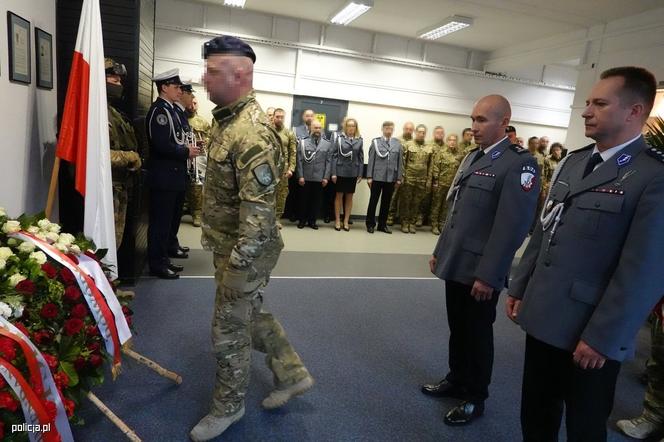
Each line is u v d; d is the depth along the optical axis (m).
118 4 2.87
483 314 1.85
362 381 2.21
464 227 1.86
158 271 3.36
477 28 6.05
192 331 2.54
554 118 7.76
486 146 1.87
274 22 6.19
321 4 5.52
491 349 1.90
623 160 1.19
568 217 1.28
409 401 2.07
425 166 6.42
